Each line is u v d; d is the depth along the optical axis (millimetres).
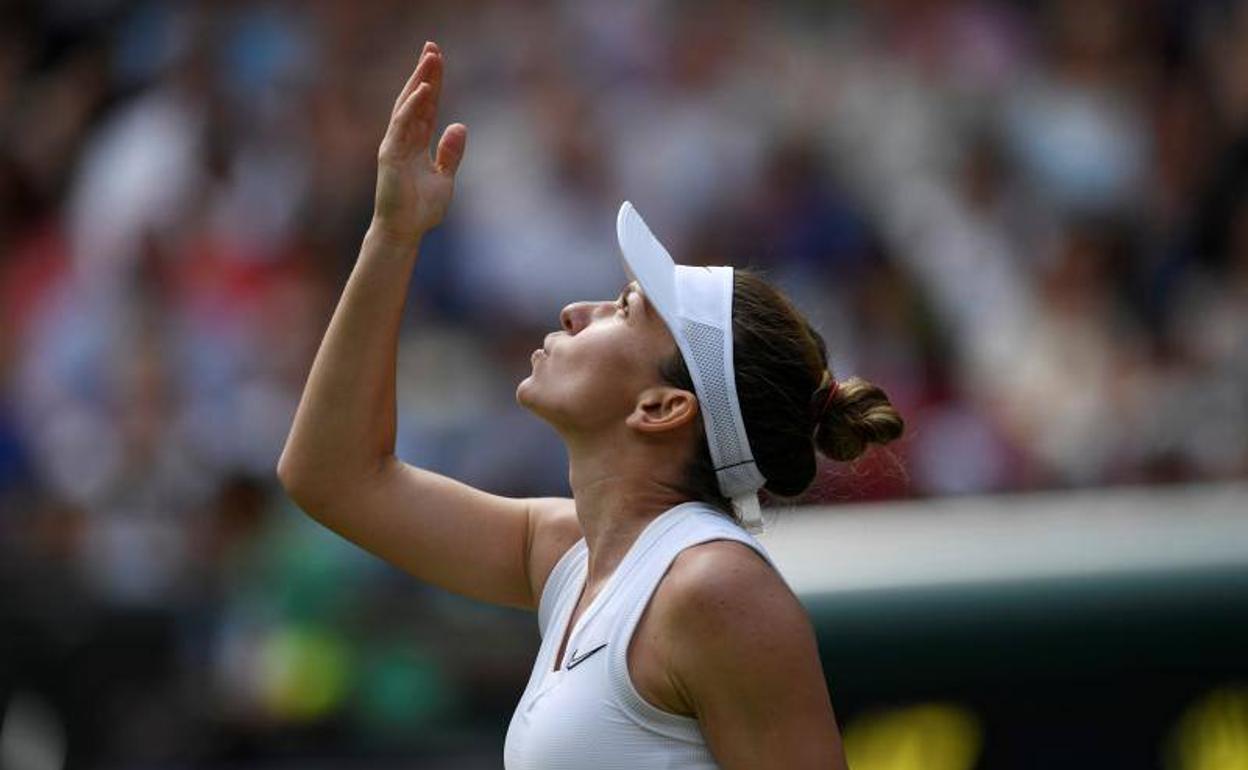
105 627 18594
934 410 26703
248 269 26781
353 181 28031
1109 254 29547
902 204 29016
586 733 8867
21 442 25031
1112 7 32281
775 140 29266
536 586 10141
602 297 27281
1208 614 14031
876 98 30281
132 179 27516
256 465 23828
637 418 9266
